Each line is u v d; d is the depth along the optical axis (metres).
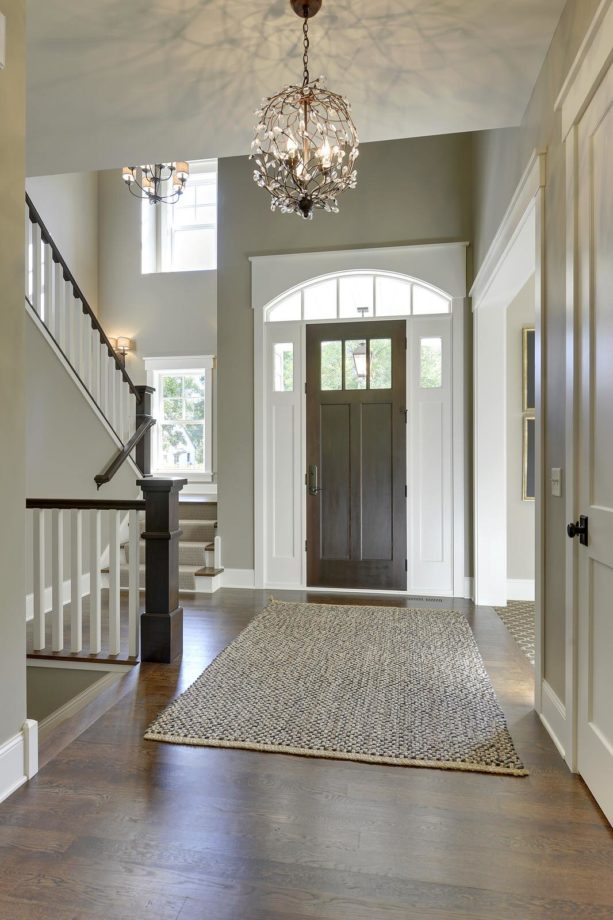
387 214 4.62
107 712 2.43
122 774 1.95
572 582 1.96
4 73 1.80
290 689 2.63
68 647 3.29
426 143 4.58
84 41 2.20
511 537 4.43
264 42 2.22
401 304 4.65
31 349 3.94
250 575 4.84
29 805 1.76
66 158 3.12
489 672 2.90
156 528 3.02
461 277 4.50
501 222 3.07
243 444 4.86
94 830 1.64
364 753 2.07
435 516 4.57
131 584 3.04
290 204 2.38
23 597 1.91
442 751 2.09
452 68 2.38
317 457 4.75
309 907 1.36
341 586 4.71
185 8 2.03
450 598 4.45
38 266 4.04
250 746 2.12
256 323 4.82
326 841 1.60
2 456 1.81
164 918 1.33
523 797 1.82
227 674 2.81
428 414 4.58
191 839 1.61
